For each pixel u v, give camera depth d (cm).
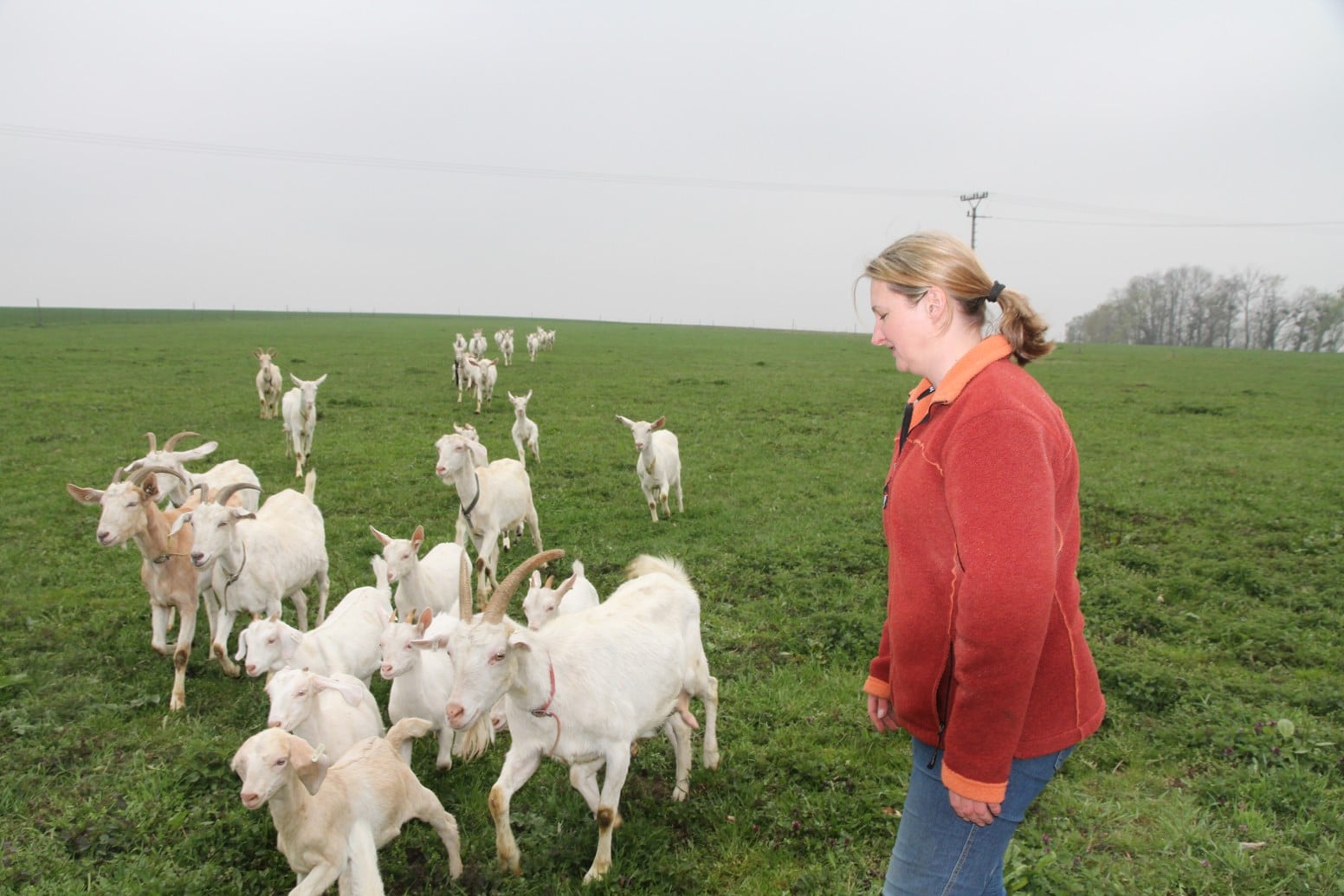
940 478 261
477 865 494
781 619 859
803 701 678
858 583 964
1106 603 905
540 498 1428
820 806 534
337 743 574
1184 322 12281
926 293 273
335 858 460
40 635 805
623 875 481
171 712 673
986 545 229
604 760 514
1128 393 3362
